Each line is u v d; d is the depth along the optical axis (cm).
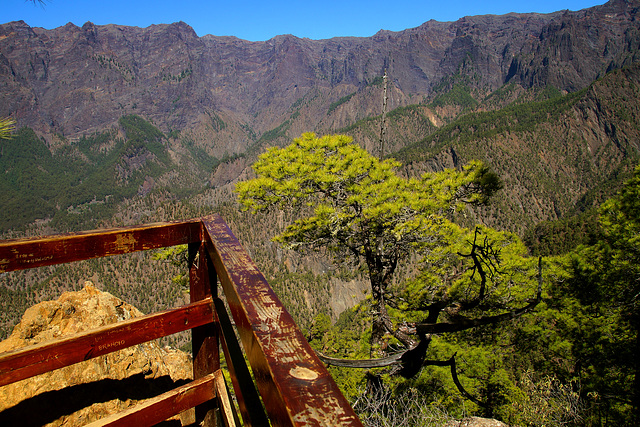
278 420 81
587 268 1382
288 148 1111
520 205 19450
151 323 189
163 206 17925
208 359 210
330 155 1106
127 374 295
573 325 1323
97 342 177
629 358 1099
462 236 1097
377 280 1138
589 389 1020
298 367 89
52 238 174
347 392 1139
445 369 1110
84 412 259
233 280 139
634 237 1262
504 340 1338
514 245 1176
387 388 555
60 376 263
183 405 195
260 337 101
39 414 245
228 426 174
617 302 1300
